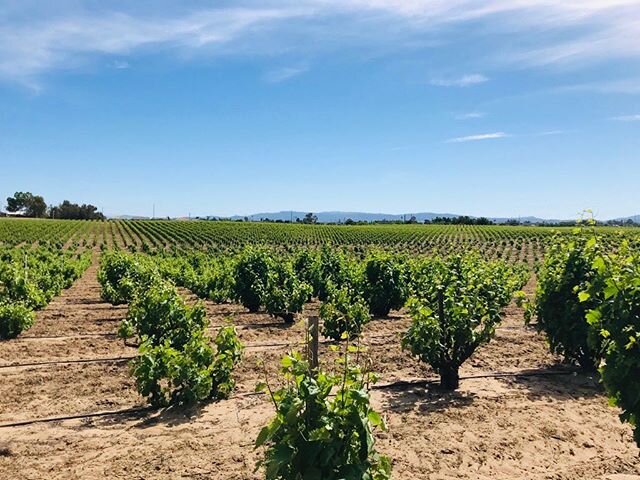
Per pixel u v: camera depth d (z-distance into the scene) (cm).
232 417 730
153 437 660
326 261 2291
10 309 1301
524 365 1026
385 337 1317
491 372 972
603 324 537
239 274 1783
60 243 6525
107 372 988
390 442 637
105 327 1500
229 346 824
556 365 1024
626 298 512
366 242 7319
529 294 2080
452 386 870
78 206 13850
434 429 681
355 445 377
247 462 581
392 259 1780
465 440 645
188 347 806
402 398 819
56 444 644
